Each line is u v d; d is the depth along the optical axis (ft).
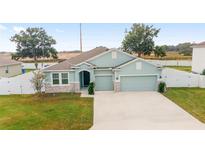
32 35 176.76
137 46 156.56
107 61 76.95
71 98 65.00
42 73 71.72
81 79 83.66
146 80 73.61
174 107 52.49
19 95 71.61
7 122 43.78
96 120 44.37
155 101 58.95
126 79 73.61
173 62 165.37
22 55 176.04
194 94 65.98
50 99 64.39
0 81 73.15
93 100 61.98
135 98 63.26
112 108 53.06
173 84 79.15
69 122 43.27
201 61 106.22
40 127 40.60
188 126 39.60
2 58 125.59
